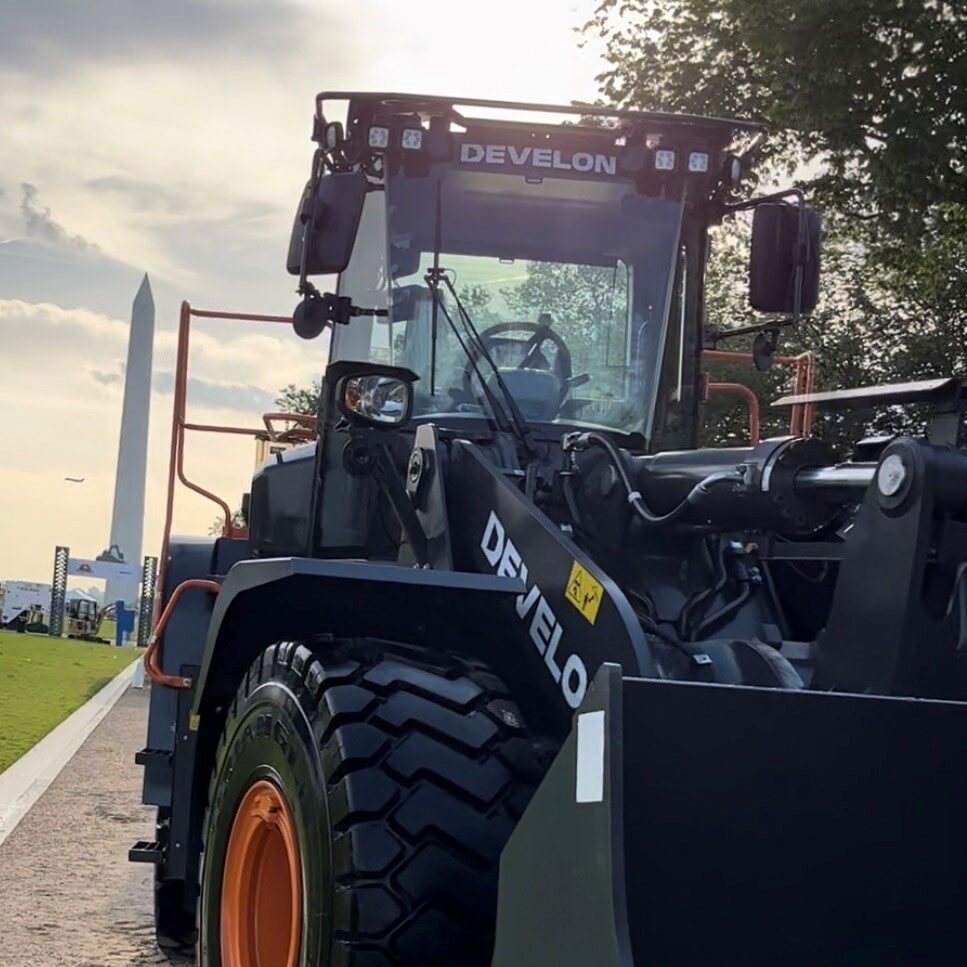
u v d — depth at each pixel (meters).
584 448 4.54
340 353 5.43
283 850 4.30
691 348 5.52
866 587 3.58
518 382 5.23
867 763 3.27
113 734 17.59
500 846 3.79
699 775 3.17
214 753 5.12
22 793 12.05
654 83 18.72
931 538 3.48
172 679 6.11
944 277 19.75
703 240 5.55
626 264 5.44
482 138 5.43
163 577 6.75
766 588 4.30
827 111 16.34
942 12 16.16
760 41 16.27
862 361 20.31
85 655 41.81
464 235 5.36
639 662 3.72
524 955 3.24
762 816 3.20
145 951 6.77
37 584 65.69
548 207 5.43
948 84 16.16
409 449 4.88
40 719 19.33
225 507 7.09
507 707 4.05
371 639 4.36
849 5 15.60
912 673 3.49
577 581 3.96
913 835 3.30
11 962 6.48
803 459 3.90
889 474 3.55
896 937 3.29
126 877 8.57
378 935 3.69
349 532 5.05
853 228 19.23
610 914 2.99
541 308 5.34
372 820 3.79
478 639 4.29
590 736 3.12
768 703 3.21
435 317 5.30
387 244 5.34
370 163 5.39
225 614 4.50
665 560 4.36
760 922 3.19
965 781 3.34
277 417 7.48
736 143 5.56
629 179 5.52
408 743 3.90
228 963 4.41
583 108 5.38
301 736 4.05
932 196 16.77
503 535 4.29
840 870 3.25
